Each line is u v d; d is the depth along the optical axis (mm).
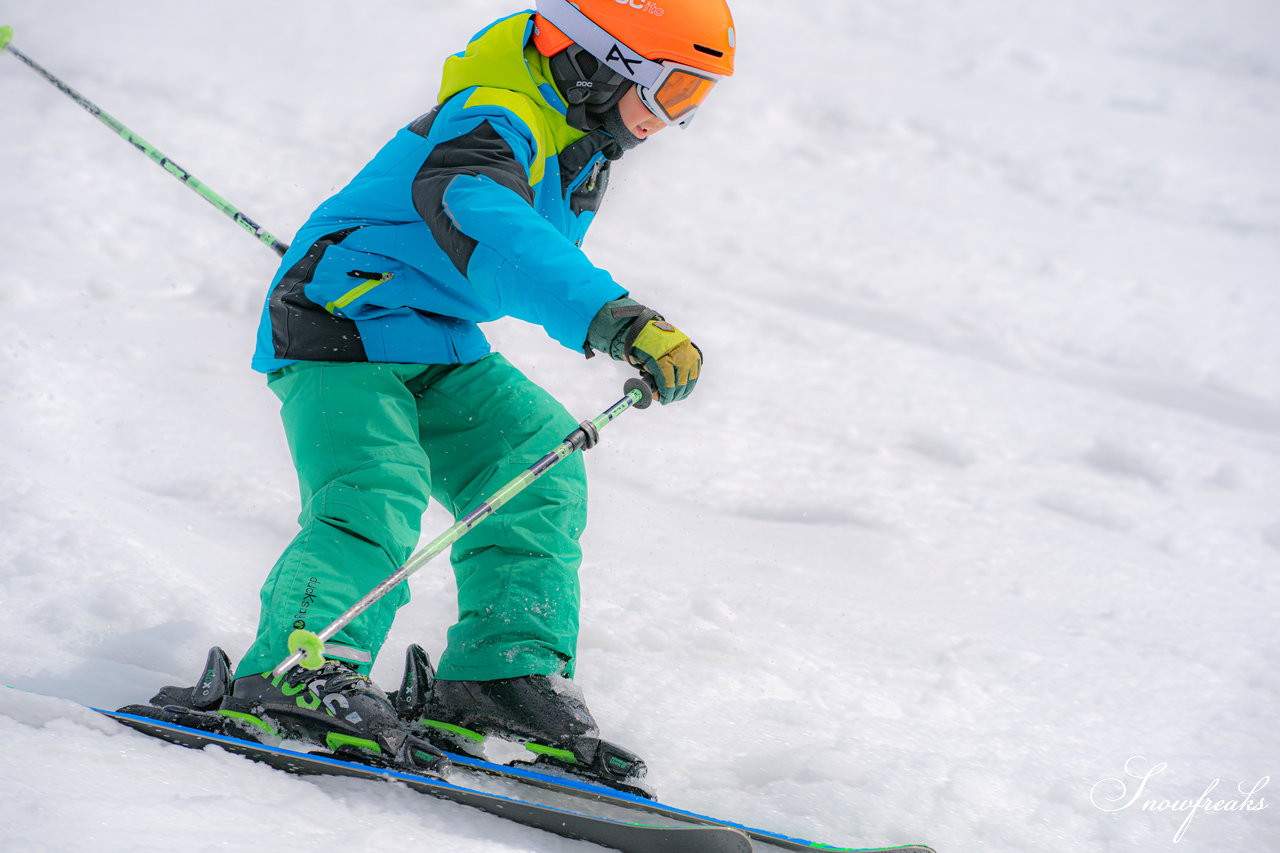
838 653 8086
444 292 5770
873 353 16953
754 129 30531
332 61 29625
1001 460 13500
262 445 10328
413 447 5645
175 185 18109
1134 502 12594
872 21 43875
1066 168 31391
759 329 17234
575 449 5270
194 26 30703
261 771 4863
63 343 11805
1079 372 17750
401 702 5969
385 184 5777
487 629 5727
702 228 22344
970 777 6238
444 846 4504
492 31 5895
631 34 5656
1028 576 10148
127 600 7086
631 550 9578
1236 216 29188
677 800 5855
